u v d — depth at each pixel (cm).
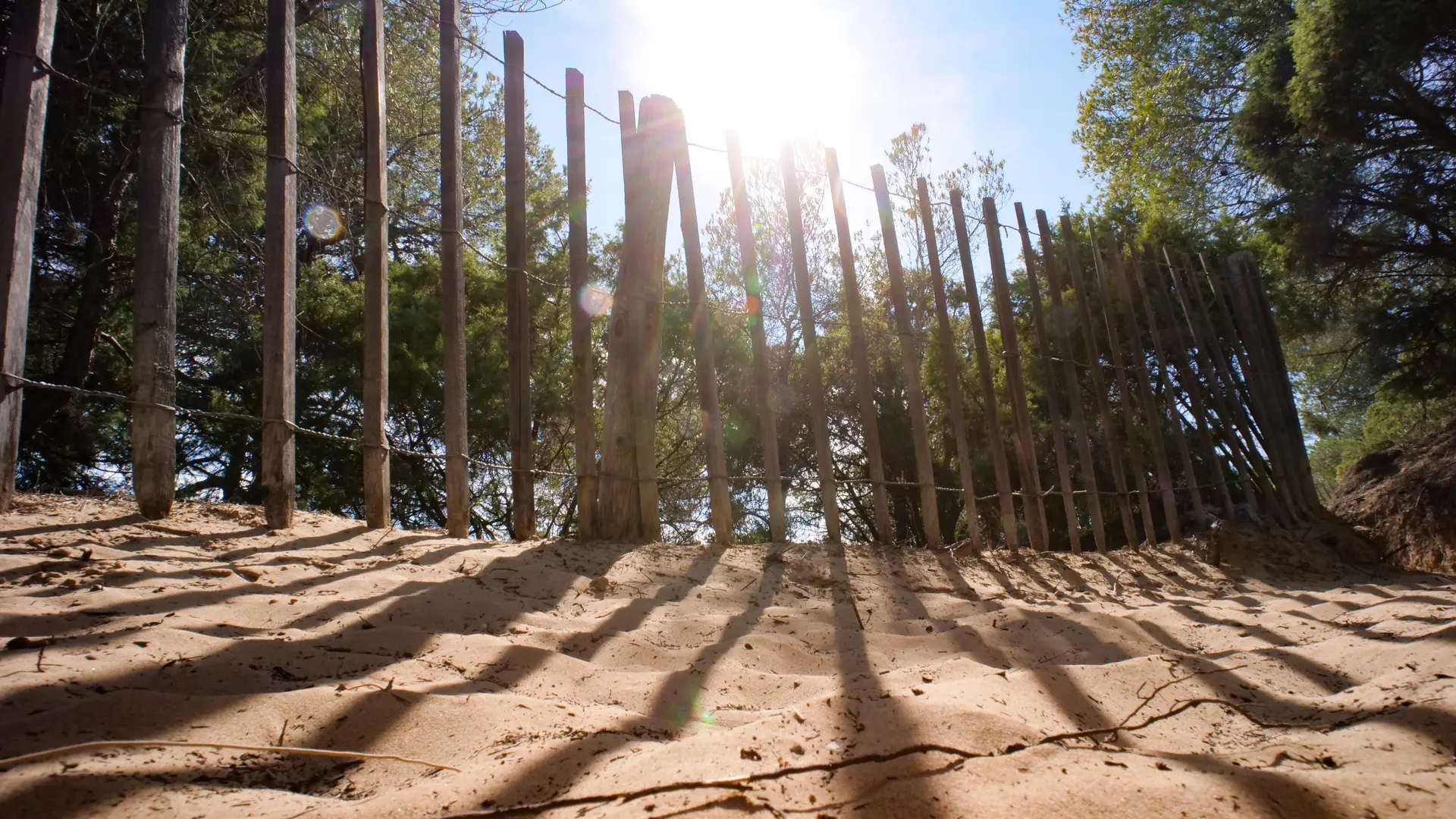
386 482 521
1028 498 858
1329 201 1427
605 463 604
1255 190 1811
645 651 350
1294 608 578
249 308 1075
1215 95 1923
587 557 522
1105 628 454
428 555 459
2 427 399
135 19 908
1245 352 1244
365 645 304
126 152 943
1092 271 1495
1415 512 1151
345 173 1180
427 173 1448
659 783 196
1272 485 1144
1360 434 3372
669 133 661
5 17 800
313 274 1191
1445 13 1193
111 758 197
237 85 1070
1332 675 351
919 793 191
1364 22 1268
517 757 214
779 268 1432
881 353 1460
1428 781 207
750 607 471
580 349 596
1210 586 795
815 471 1463
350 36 1197
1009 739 233
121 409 1048
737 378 1356
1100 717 279
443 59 562
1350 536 1080
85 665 246
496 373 1217
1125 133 2086
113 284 976
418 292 1272
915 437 773
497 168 1667
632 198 640
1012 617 467
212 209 1013
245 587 353
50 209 966
